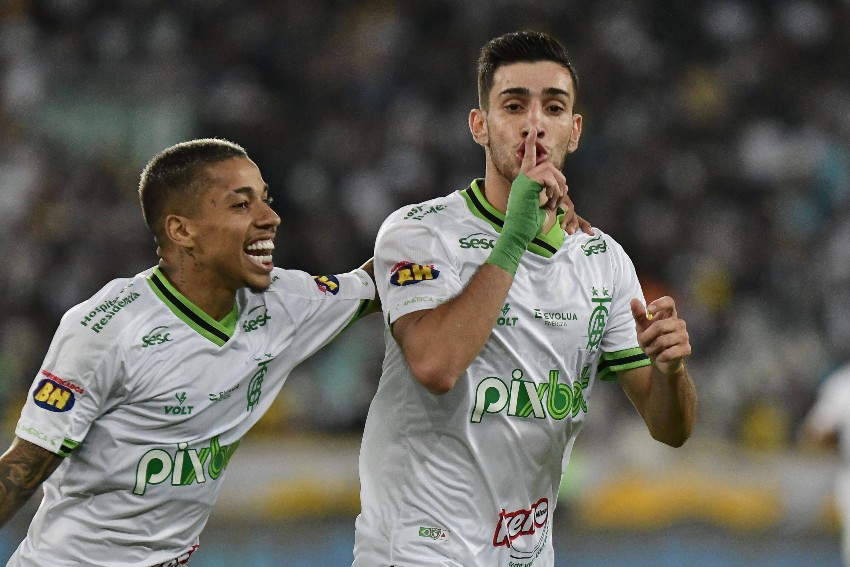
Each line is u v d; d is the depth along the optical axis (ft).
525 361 46.98
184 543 49.96
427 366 43.91
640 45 191.52
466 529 47.42
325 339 51.62
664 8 195.21
